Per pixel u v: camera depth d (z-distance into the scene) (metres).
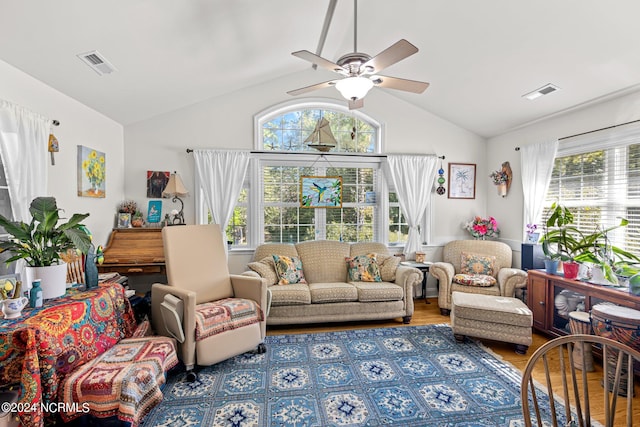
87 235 2.02
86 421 1.65
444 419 1.98
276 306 3.34
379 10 2.88
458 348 2.95
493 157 4.68
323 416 2.00
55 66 2.44
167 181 4.01
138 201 3.95
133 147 3.94
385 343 3.06
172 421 1.95
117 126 3.79
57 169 2.78
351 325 3.56
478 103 3.97
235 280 3.04
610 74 2.77
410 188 4.48
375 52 3.60
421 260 4.32
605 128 3.16
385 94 4.53
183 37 2.59
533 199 3.90
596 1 2.16
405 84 2.29
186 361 2.35
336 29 3.22
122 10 2.07
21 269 2.30
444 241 4.71
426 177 4.53
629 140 2.98
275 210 4.38
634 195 2.97
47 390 1.57
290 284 3.66
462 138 4.72
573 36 2.52
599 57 2.63
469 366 2.62
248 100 4.20
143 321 2.57
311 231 4.46
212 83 3.69
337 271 3.99
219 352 2.49
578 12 2.29
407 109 4.57
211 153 4.02
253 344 2.73
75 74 2.61
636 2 2.08
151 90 3.32
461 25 2.79
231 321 2.59
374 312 3.52
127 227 3.73
